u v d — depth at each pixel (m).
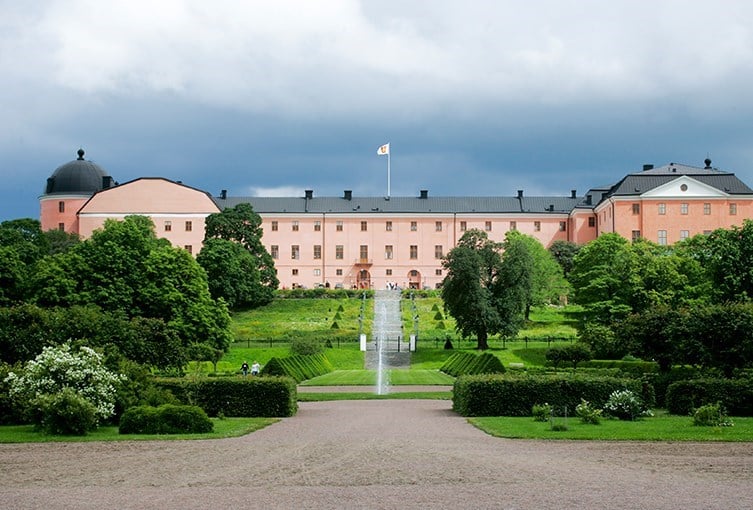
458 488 21.03
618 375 47.50
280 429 35.44
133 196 157.88
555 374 43.78
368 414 42.62
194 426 33.44
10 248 83.88
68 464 25.36
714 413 35.31
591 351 69.94
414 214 165.50
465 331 95.31
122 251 78.88
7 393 36.25
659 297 88.88
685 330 50.06
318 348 85.56
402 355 94.62
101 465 25.11
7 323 42.72
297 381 65.25
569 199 171.12
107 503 19.64
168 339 51.41
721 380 41.16
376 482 21.89
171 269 79.31
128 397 36.19
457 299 94.69
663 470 23.64
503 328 94.38
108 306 76.44
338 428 35.66
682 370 52.84
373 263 165.12
